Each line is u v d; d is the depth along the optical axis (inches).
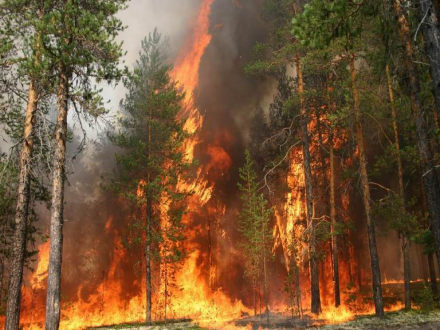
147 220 862.5
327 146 973.8
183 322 826.8
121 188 903.1
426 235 434.6
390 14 326.0
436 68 255.4
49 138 477.1
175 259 874.8
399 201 661.9
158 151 914.1
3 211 617.3
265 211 890.1
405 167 778.8
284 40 823.1
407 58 331.6
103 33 450.9
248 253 892.0
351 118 660.7
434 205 290.2
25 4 480.1
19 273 454.6
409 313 607.2
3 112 556.1
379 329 484.4
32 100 497.7
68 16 451.8
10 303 440.5
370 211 629.6
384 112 655.8
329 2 304.3
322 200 1022.4
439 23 260.4
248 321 778.8
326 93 775.1
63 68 470.3
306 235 788.6
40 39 434.3
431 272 789.9
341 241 1077.1
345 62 665.0
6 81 478.9
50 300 419.8
